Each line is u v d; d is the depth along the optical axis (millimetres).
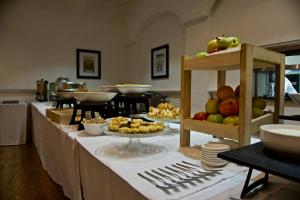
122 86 1770
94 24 4754
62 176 1742
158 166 803
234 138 824
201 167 785
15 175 2434
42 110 2615
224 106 903
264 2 2238
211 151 775
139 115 1664
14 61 3982
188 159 879
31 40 4109
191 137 1268
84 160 1126
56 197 1942
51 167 2164
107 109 1744
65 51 4441
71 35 4496
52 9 4285
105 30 4898
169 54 3834
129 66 5062
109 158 900
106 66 4934
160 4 3791
